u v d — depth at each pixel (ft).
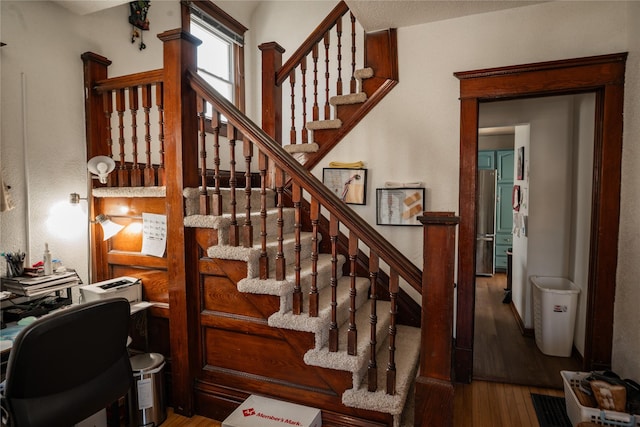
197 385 7.23
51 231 7.38
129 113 9.11
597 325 7.63
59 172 7.53
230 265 6.70
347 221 5.69
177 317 7.06
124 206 7.72
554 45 7.75
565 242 11.00
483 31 8.18
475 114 8.14
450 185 8.53
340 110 9.56
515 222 13.89
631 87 7.00
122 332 5.29
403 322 8.77
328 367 5.91
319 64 12.71
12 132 6.73
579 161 10.09
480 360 9.66
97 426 6.16
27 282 6.18
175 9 10.61
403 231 8.88
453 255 5.39
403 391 5.75
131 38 9.26
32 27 7.04
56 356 4.38
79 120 7.93
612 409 6.15
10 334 5.57
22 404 4.22
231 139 6.59
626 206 7.09
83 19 8.05
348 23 12.26
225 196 8.09
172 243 6.98
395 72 8.82
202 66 12.07
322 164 9.62
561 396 7.84
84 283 8.02
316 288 6.08
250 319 6.73
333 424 6.18
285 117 13.14
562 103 10.82
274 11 13.60
